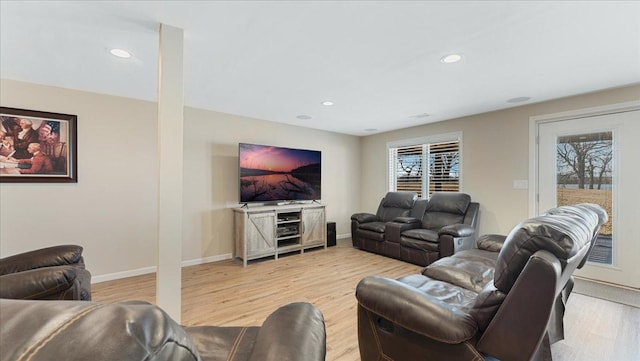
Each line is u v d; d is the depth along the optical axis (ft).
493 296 3.88
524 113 12.31
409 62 7.91
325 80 9.32
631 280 9.80
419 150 16.72
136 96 11.07
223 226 13.71
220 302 8.78
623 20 5.78
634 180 9.77
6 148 9.18
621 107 9.95
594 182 10.59
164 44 6.08
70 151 10.10
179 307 6.30
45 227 9.73
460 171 14.57
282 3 5.31
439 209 14.33
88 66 8.25
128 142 11.19
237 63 8.00
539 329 3.40
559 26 6.03
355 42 6.80
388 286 4.59
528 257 3.62
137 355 1.37
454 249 11.66
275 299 9.02
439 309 3.99
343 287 10.07
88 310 1.42
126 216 11.15
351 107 12.62
